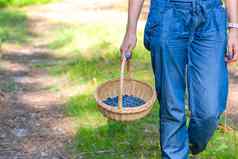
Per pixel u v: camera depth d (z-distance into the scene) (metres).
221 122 5.36
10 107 6.20
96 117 5.62
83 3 13.28
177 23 3.61
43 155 4.95
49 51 8.88
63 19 11.44
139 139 5.04
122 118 3.93
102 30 9.55
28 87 7.01
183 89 3.80
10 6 13.38
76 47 8.70
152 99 4.02
